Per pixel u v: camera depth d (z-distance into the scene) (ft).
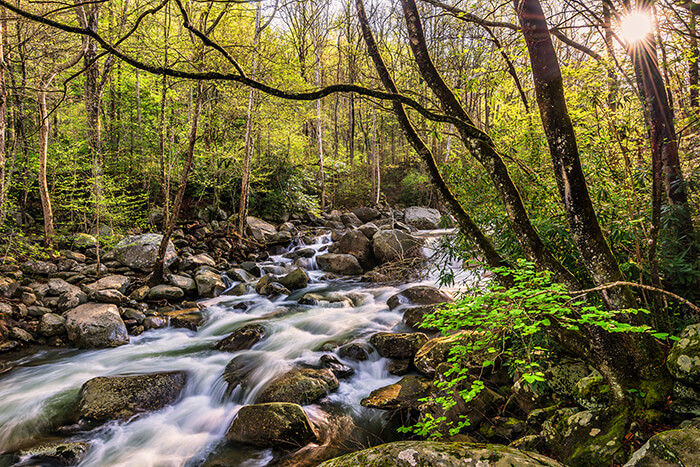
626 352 9.18
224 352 22.07
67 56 33.99
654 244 9.55
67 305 25.36
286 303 30.86
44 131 31.12
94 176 32.63
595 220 8.89
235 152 49.88
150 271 33.40
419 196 81.41
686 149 11.93
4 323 22.65
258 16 39.52
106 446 14.46
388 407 15.69
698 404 8.27
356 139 93.09
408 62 14.96
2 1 5.98
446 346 16.79
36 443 14.43
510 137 14.92
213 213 51.19
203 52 29.60
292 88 43.78
